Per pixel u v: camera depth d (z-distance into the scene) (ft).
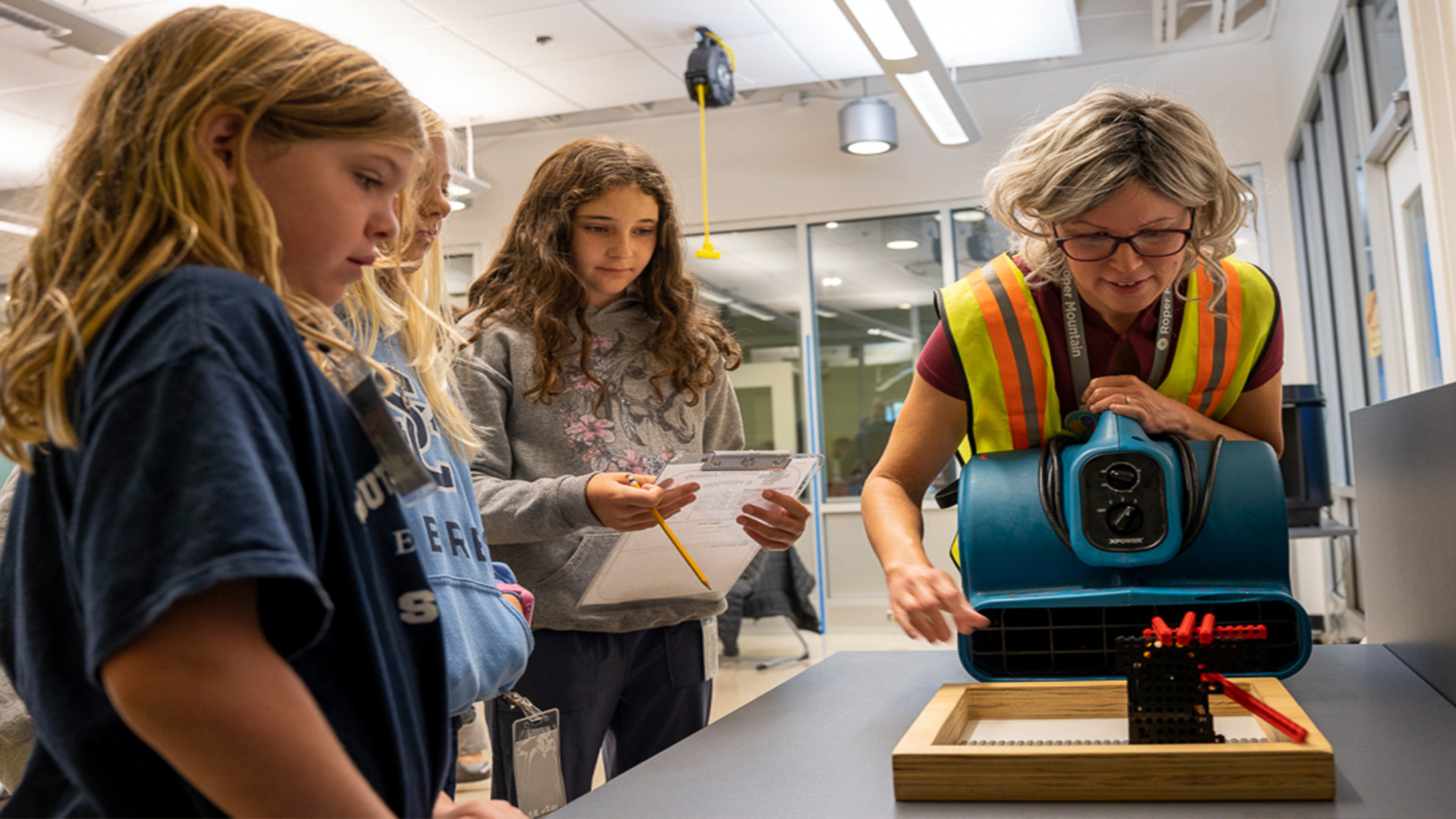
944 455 3.89
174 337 1.54
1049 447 3.42
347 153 1.85
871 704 3.36
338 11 12.98
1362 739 2.73
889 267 18.78
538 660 4.32
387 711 1.81
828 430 19.03
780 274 19.29
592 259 4.62
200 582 1.40
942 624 2.97
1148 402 3.36
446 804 2.34
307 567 1.52
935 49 12.50
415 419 2.78
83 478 1.49
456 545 2.70
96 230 1.71
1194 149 3.09
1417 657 3.53
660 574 4.17
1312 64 13.37
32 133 15.35
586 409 4.55
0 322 1.90
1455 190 6.56
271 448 1.57
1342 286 13.08
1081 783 2.30
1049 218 3.17
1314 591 15.62
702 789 2.53
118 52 1.89
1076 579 3.25
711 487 3.82
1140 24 17.13
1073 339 3.53
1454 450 3.04
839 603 18.74
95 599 1.42
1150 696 2.48
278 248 1.78
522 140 20.03
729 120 19.29
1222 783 2.25
